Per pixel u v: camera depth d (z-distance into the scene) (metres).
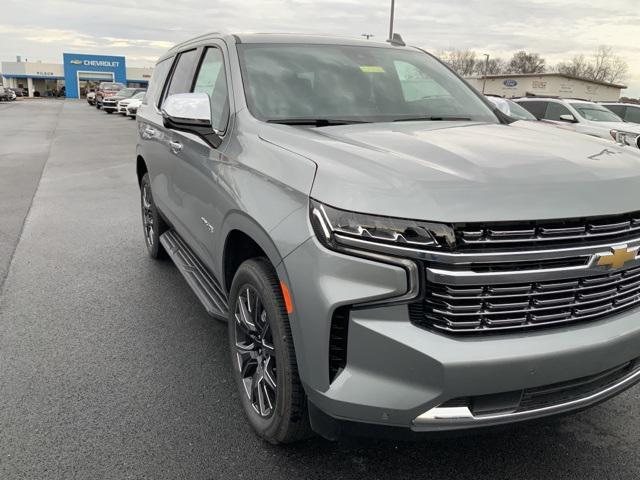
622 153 2.65
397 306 2.04
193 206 3.58
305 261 2.16
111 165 12.78
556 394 2.21
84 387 3.22
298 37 3.82
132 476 2.49
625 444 2.78
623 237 2.20
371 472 2.56
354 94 3.42
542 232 2.04
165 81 4.86
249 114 3.08
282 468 2.57
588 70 97.00
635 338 2.27
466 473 2.56
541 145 2.61
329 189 2.14
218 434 2.81
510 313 2.07
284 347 2.39
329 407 2.16
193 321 4.16
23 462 2.57
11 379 3.29
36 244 6.14
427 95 3.69
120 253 5.84
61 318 4.18
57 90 96.94
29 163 12.85
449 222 1.97
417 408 2.04
